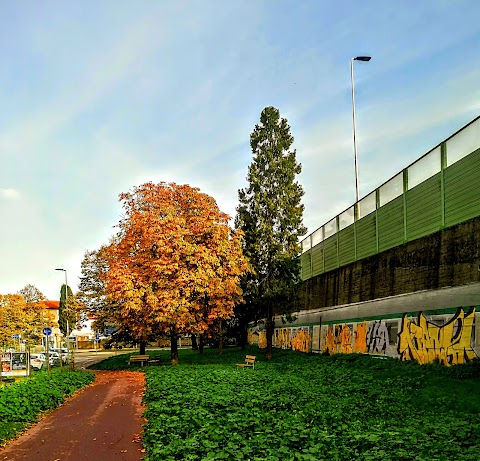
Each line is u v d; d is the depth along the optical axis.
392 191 27.02
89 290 44.47
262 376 23.58
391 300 25.94
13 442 12.22
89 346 92.44
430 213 22.95
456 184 20.94
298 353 39.75
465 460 8.66
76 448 11.45
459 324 19.83
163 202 34.59
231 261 34.03
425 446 9.59
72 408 17.16
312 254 42.12
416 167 24.45
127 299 32.38
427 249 22.80
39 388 19.42
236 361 37.84
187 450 9.66
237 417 12.55
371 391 17.55
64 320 83.88
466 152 20.34
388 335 26.05
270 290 37.34
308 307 41.59
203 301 34.53
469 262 19.59
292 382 21.08
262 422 12.11
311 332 39.38
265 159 39.16
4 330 53.28
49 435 12.88
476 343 18.77
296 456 8.94
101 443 11.82
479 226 19.09
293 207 38.34
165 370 28.77
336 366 27.17
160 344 80.06
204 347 63.69
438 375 18.70
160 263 31.98
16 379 30.78
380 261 27.88
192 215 34.81
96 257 43.69
